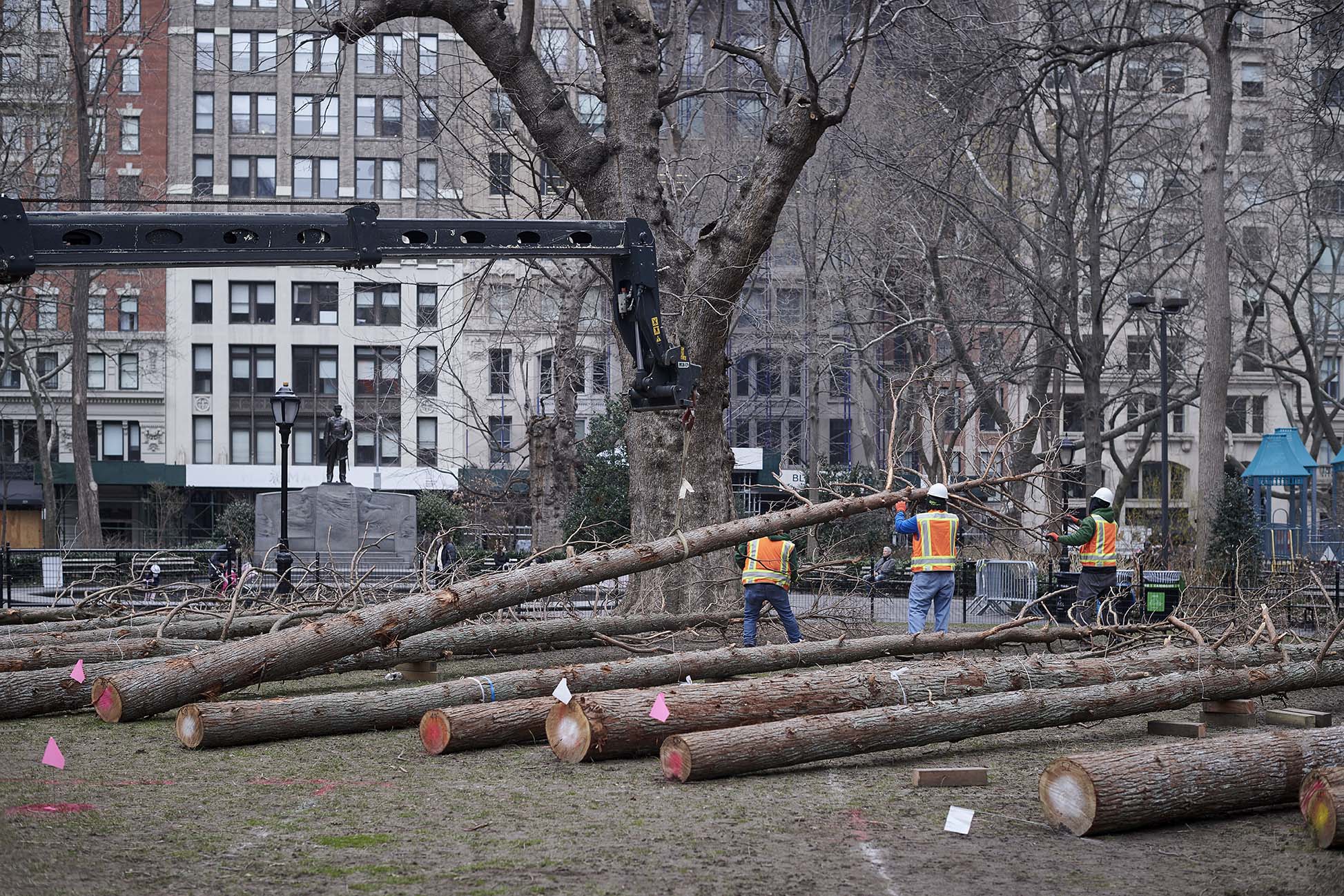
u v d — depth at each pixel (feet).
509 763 30.45
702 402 61.41
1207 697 36.60
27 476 203.92
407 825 23.75
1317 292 210.79
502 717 32.09
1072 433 211.41
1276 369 159.02
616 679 38.70
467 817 24.43
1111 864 21.11
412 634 38.29
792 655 42.50
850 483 52.29
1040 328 120.78
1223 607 75.25
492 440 121.80
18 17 161.27
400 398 174.19
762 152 57.77
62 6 181.16
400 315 200.85
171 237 31.04
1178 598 68.39
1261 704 41.93
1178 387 167.12
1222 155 100.42
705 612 58.80
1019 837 23.02
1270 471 125.18
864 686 32.63
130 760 30.53
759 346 157.07
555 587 39.96
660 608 60.34
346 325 209.26
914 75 112.06
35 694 36.96
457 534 133.90
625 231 37.11
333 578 72.49
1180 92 149.07
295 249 32.24
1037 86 99.66
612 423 126.11
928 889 19.35
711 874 20.16
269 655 36.19
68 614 53.62
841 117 56.18
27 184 160.35
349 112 203.51
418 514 138.00
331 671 43.01
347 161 203.72
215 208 203.10
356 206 32.96
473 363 191.62
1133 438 218.79
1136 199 165.68
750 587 50.47
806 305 135.33
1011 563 91.76
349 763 30.27
